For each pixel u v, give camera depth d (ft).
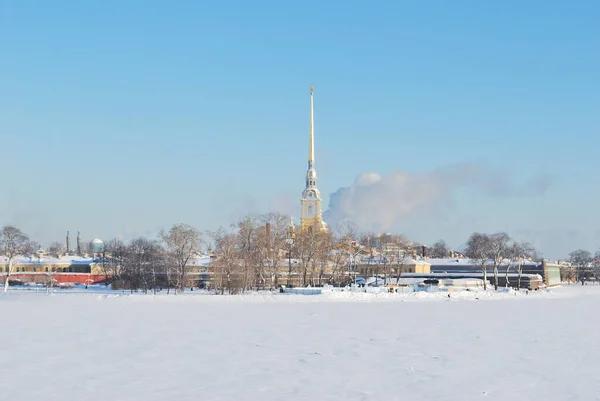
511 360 169.17
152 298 509.35
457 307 403.95
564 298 561.02
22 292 643.04
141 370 156.66
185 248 643.86
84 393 131.85
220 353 183.11
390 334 231.09
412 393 130.82
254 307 399.03
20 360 171.83
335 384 139.54
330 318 304.50
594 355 176.76
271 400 125.08
